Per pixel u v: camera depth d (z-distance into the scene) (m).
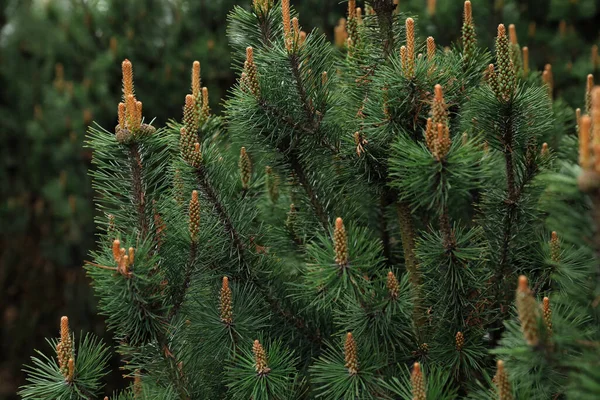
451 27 2.76
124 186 1.79
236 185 2.00
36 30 4.07
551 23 2.98
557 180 1.49
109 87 3.82
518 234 1.87
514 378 1.61
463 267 1.78
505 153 1.82
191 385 1.85
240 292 1.89
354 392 1.77
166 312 1.78
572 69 2.72
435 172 1.67
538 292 1.86
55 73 3.98
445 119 1.67
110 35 3.80
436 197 1.69
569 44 2.83
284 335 1.92
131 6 3.77
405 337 1.80
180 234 1.79
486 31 2.77
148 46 3.70
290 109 1.85
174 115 3.71
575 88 2.67
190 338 1.86
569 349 1.56
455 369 1.81
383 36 1.88
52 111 3.81
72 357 1.74
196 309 1.83
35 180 3.98
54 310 4.06
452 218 2.00
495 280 1.87
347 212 1.95
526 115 1.81
